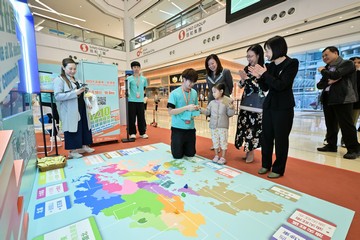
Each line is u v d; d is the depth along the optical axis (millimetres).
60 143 3469
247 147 2191
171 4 8906
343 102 2338
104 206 1330
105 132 3289
